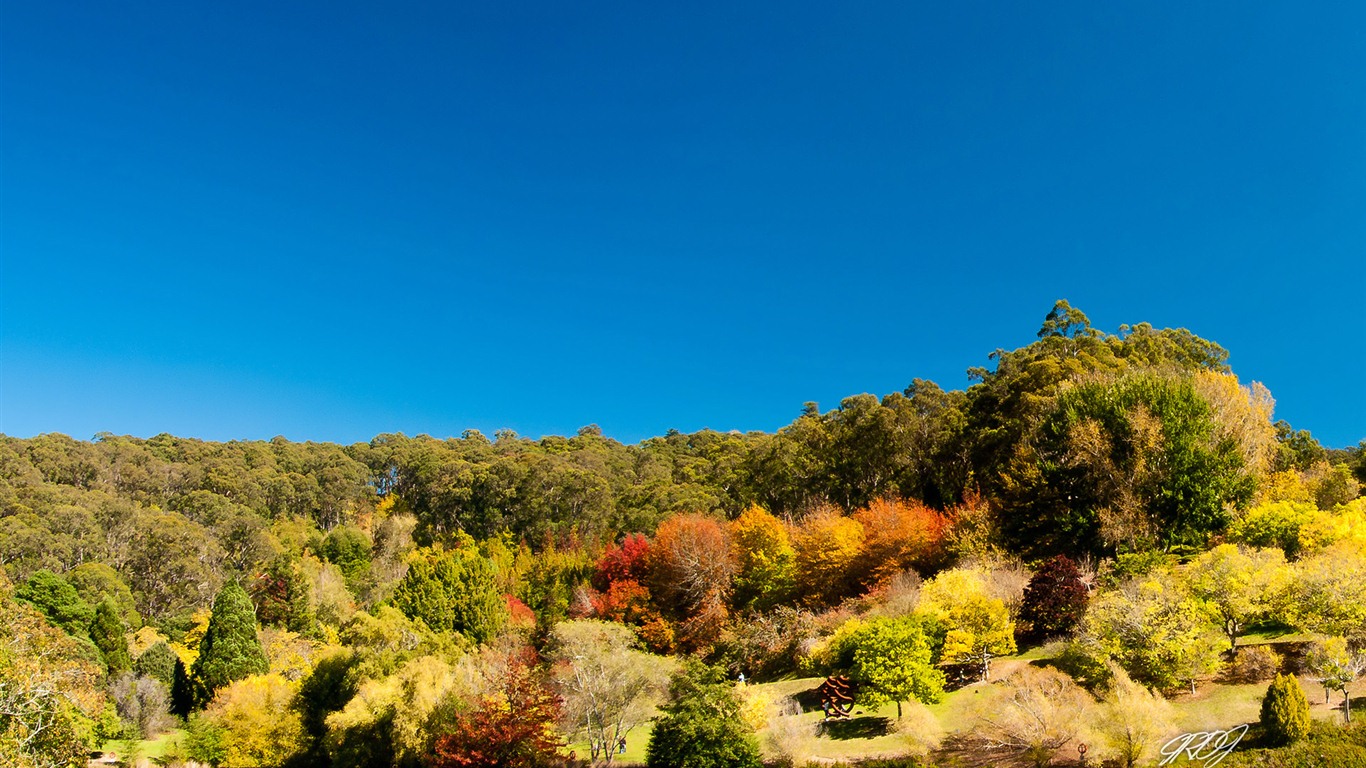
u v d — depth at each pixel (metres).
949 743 19.58
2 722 21.06
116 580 54.12
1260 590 21.14
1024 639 26.09
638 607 40.56
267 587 50.66
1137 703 16.69
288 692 30.70
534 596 48.91
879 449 51.19
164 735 35.66
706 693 21.73
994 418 45.75
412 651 31.28
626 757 24.42
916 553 35.06
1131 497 31.72
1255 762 15.50
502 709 24.05
